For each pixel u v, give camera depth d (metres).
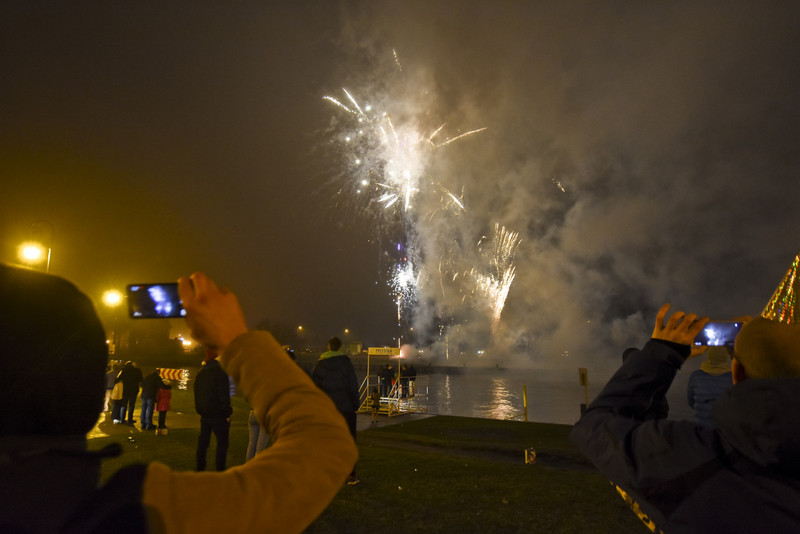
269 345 0.98
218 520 0.68
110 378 16.19
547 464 9.01
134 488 0.65
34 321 0.68
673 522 1.39
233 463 8.25
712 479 1.34
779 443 1.18
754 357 1.45
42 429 0.67
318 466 0.82
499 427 14.02
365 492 6.61
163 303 1.20
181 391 22.28
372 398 17.02
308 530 5.29
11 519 0.57
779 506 1.24
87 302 0.77
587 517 5.70
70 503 0.62
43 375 0.66
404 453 9.25
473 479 7.29
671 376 1.74
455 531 5.30
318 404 0.94
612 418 1.64
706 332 2.37
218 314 0.95
